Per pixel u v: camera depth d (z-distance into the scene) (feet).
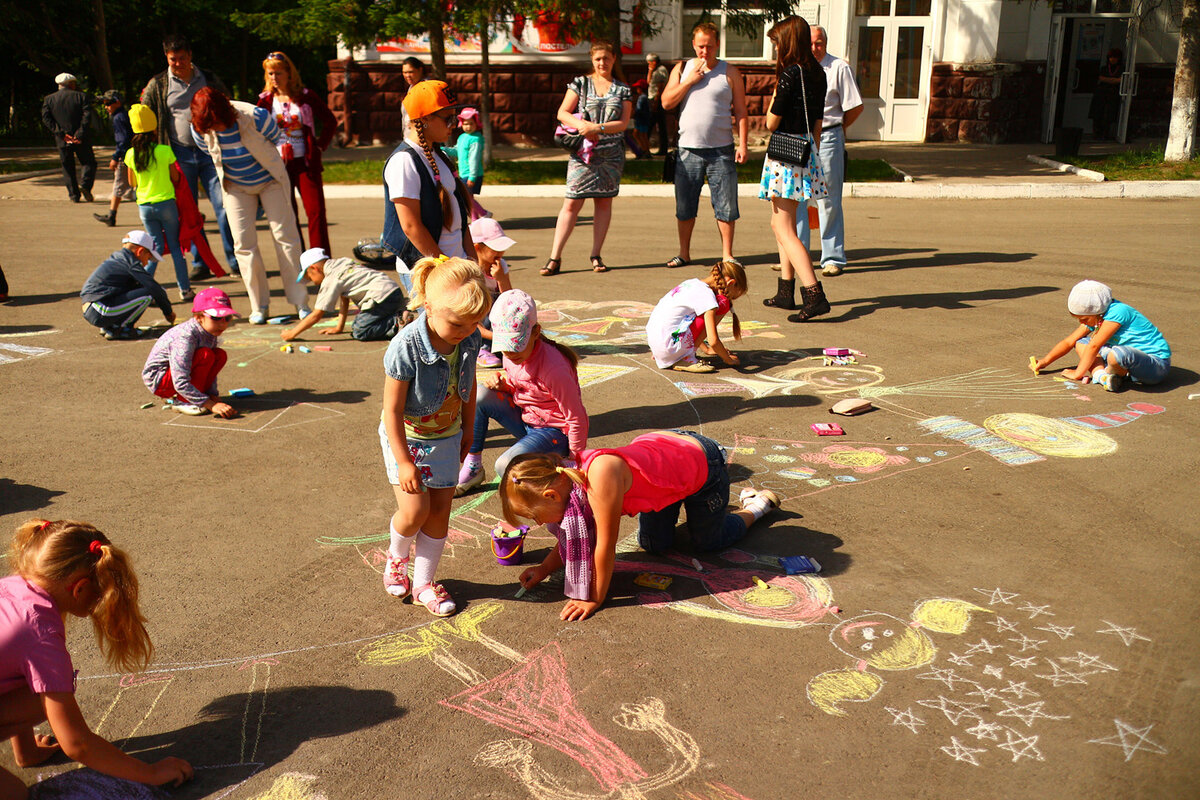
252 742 9.07
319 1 47.42
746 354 20.84
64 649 8.26
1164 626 10.54
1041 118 62.64
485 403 14.19
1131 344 17.87
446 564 12.44
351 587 11.77
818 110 22.95
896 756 8.68
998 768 8.50
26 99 99.30
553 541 12.99
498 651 10.46
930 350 20.68
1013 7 60.64
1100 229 34.27
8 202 46.62
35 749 8.85
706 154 27.66
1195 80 46.29
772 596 11.37
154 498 14.11
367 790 8.44
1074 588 11.34
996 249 31.27
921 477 14.43
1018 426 16.29
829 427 16.17
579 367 20.27
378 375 19.77
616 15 51.29
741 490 14.11
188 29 96.94
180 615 11.17
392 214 16.94
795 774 8.50
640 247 33.40
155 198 26.23
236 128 22.17
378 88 64.49
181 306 25.98
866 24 63.46
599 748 8.90
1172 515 13.07
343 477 14.83
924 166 51.08
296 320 24.30
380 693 9.77
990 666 9.94
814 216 25.70
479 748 8.93
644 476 11.09
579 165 28.02
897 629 10.62
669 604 11.28
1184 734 8.87
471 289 10.06
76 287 27.84
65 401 18.25
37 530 8.37
